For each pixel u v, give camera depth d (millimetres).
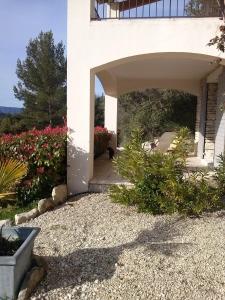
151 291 3418
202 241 4559
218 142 8195
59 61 32469
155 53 6633
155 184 5672
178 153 5719
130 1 8078
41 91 31562
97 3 7512
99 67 6883
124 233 4934
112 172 8469
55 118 31328
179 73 10422
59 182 7133
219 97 8258
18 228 3740
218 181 5977
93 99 7184
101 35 6746
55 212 5984
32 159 6543
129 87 12320
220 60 6098
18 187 6344
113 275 3736
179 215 5594
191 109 18578
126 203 5824
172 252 4242
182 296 3326
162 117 19531
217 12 6984
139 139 6020
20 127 26828
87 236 4867
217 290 3412
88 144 7035
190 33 6496
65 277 3691
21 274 3377
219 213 5680
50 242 4641
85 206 6227
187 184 5621
